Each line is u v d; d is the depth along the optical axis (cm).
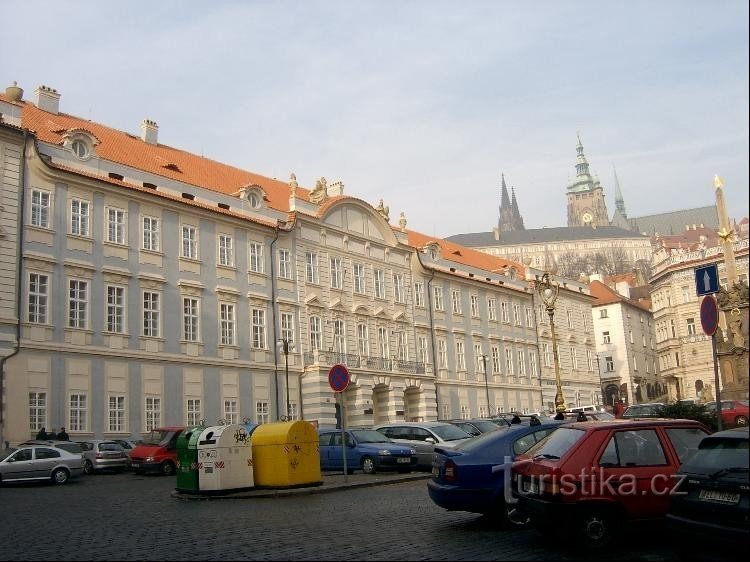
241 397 4391
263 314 4641
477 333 6700
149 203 4091
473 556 1089
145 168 4300
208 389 4216
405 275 6019
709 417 2764
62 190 3700
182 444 2202
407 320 5891
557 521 1121
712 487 926
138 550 1222
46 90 4344
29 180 3572
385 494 2011
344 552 1138
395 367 5519
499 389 6831
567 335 8138
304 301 4928
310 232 5112
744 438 938
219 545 1239
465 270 6844
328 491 2133
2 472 2741
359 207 5603
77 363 3609
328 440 2886
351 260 5456
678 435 1194
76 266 3678
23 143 3566
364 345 5400
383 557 1092
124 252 3922
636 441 1174
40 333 3481
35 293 3509
